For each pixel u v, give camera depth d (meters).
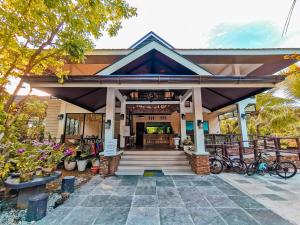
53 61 6.23
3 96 5.77
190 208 3.96
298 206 4.04
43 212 3.62
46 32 5.66
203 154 7.13
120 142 10.98
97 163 7.79
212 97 9.33
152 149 9.89
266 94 15.80
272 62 11.37
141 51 7.54
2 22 4.80
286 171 6.43
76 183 6.04
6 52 5.66
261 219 3.45
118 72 8.26
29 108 10.61
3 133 4.89
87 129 12.43
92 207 4.04
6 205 4.36
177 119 15.71
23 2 4.71
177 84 6.95
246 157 8.99
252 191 5.05
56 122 11.93
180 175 6.95
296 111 13.08
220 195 4.75
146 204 4.19
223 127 23.95
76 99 8.88
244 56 10.68
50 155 5.43
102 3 5.30
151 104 11.48
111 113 7.37
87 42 5.74
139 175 6.98
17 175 4.69
